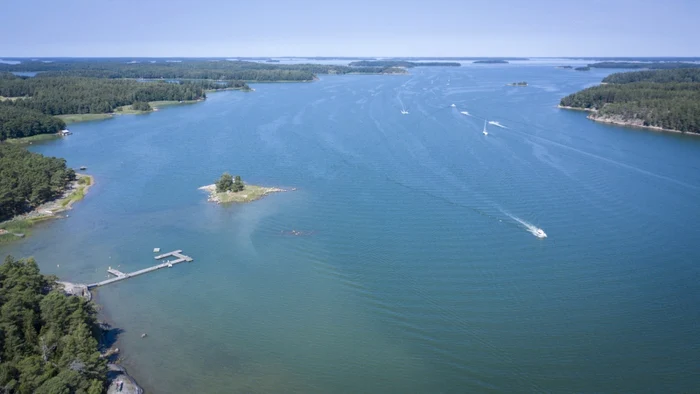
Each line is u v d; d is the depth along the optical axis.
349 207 116.81
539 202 117.69
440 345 69.12
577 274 86.12
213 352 68.38
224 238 103.12
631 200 119.00
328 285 84.44
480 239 99.31
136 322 75.06
